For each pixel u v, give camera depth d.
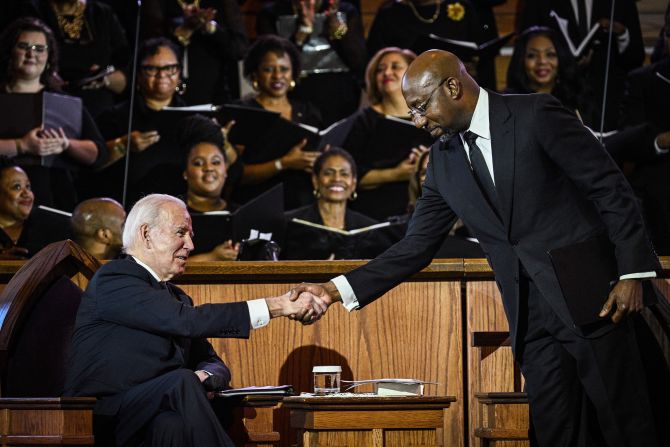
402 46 22.27
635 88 21.67
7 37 19.98
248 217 17.81
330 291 11.62
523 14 23.31
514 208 10.77
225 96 21.83
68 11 21.47
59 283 12.03
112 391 10.95
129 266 11.55
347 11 22.22
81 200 20.34
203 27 21.44
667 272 13.09
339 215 19.30
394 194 20.45
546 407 11.02
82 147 19.56
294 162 20.30
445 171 11.32
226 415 11.20
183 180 20.16
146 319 11.09
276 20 22.31
